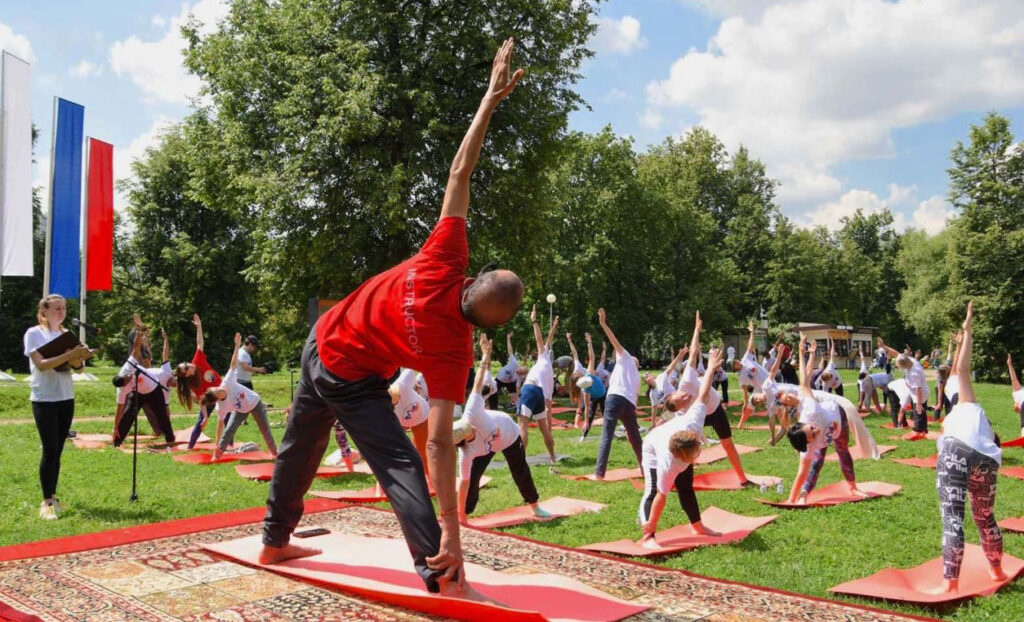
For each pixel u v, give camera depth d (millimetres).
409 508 3410
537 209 20234
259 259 20969
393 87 17719
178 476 8539
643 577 4281
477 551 4801
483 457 6227
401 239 19781
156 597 3572
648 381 13469
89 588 3719
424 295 3314
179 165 36906
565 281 36812
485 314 3174
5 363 35688
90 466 9133
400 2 19094
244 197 18906
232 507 6707
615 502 7301
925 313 49781
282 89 18500
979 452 4551
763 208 59406
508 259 21859
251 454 10250
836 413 7473
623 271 42375
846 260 69938
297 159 17469
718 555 5375
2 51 17078
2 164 17094
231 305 36219
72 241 18969
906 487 8203
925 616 3963
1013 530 6145
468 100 18984
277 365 37094
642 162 51344
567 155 21391
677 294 45250
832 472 9320
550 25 19641
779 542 5781
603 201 38469
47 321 6250
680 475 5812
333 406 3664
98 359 39312
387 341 3408
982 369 40000
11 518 6121
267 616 3303
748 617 3539
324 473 8445
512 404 19094
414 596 3328
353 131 16969
